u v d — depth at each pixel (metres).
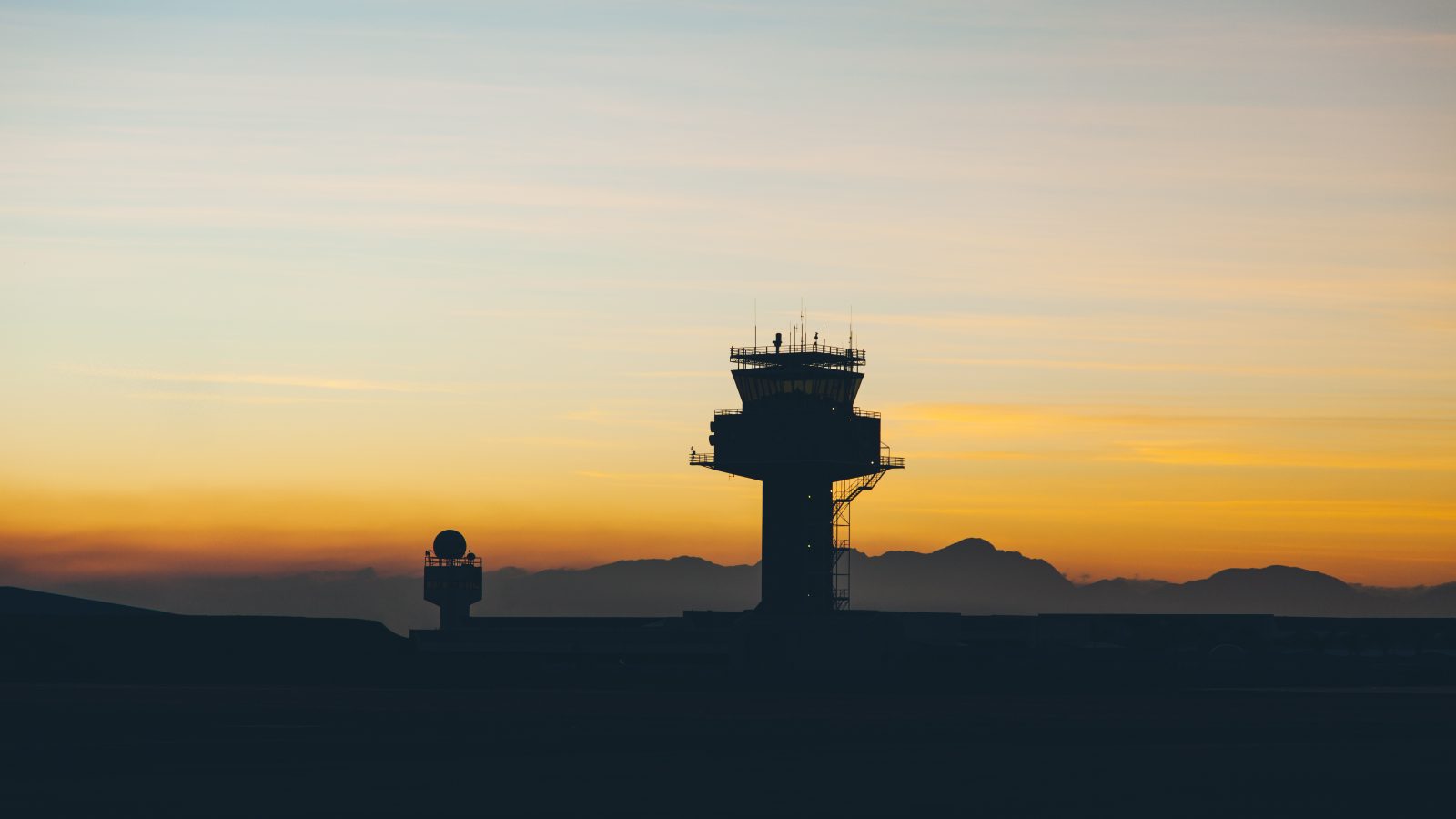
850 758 130.12
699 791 107.38
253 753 130.00
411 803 100.56
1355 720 181.38
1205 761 129.50
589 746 139.00
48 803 99.19
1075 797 106.50
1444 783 116.00
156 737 143.62
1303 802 105.75
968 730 163.50
